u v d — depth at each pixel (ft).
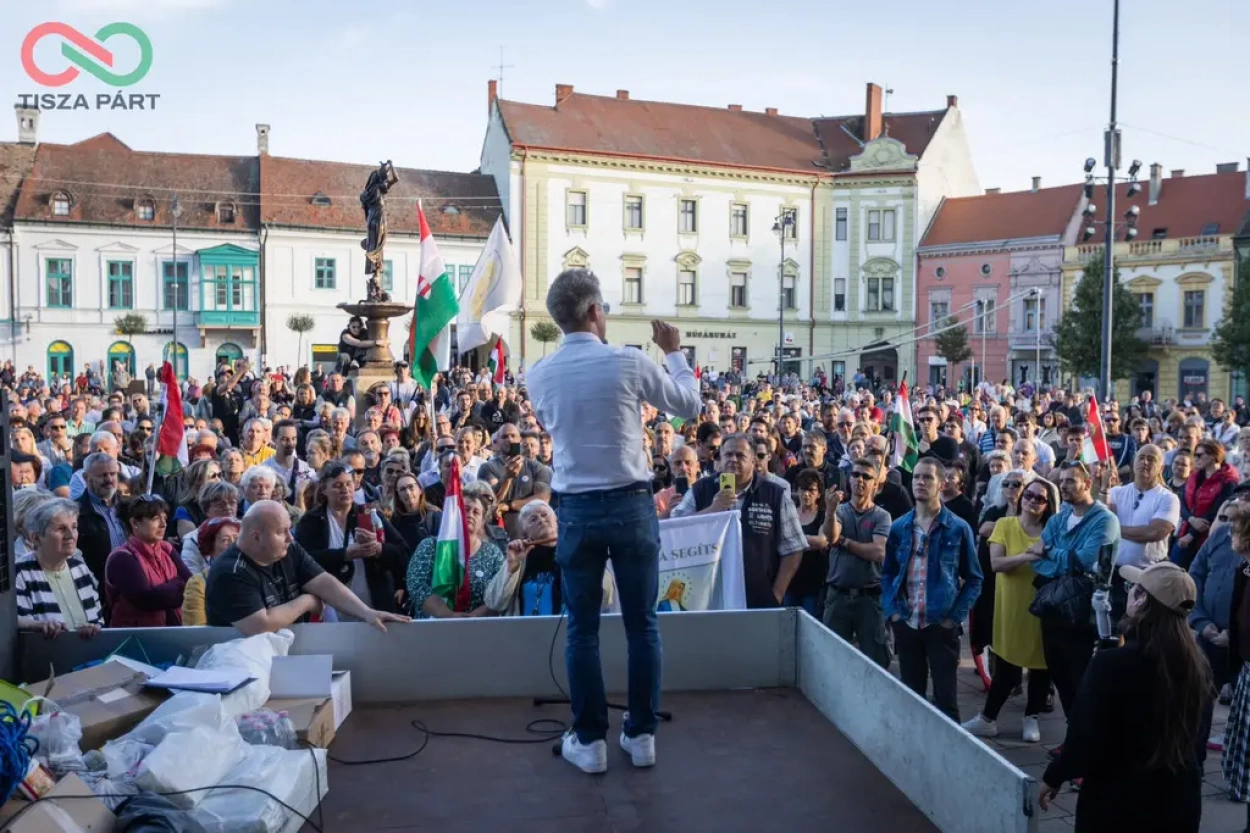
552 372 12.32
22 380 108.27
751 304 183.42
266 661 12.53
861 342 187.73
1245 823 18.89
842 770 11.51
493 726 12.76
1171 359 164.14
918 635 21.56
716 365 181.06
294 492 29.53
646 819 10.36
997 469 32.04
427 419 43.24
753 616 14.20
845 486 33.88
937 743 10.03
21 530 19.26
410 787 11.07
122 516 25.12
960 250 181.68
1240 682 17.85
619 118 178.81
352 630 13.52
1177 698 12.89
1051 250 172.86
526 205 166.91
